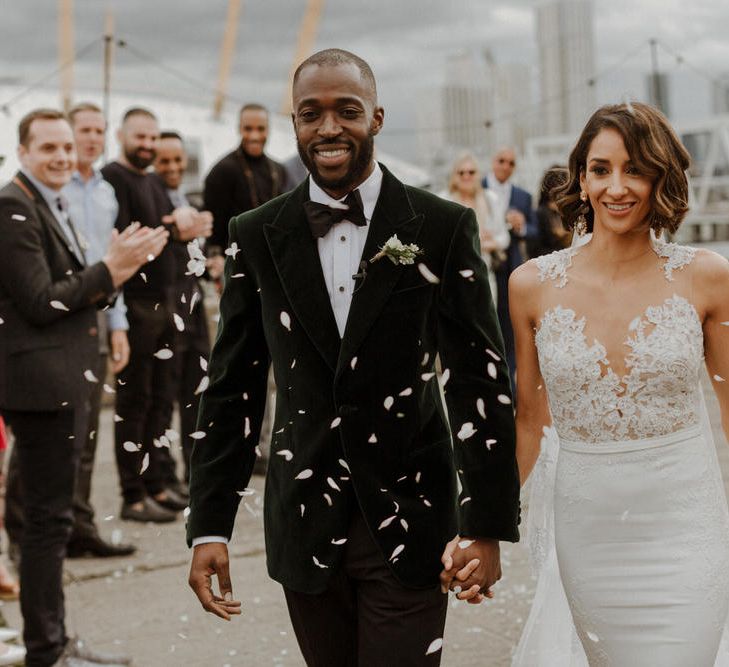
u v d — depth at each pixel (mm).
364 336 2408
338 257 2482
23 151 4086
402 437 2445
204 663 3941
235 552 5301
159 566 5098
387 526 2416
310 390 2471
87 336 3953
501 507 2434
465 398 2453
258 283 2547
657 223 2619
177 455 7785
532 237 7930
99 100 21391
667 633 2562
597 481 2648
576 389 2668
